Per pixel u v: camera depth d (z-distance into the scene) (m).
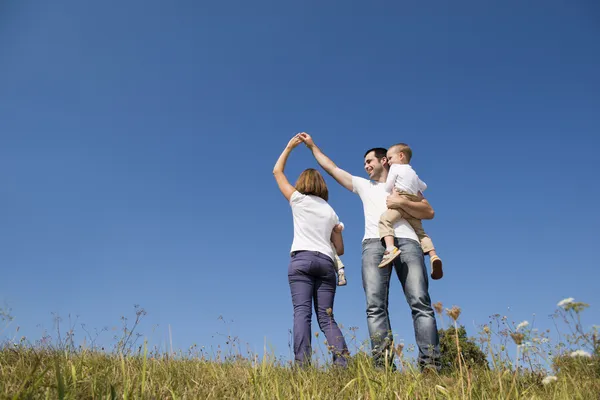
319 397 2.51
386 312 4.30
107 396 2.18
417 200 4.47
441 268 4.45
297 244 4.25
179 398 2.39
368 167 5.05
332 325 4.07
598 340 2.82
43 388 2.26
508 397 2.33
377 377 2.88
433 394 2.51
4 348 3.55
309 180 4.44
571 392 2.65
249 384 2.82
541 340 3.07
